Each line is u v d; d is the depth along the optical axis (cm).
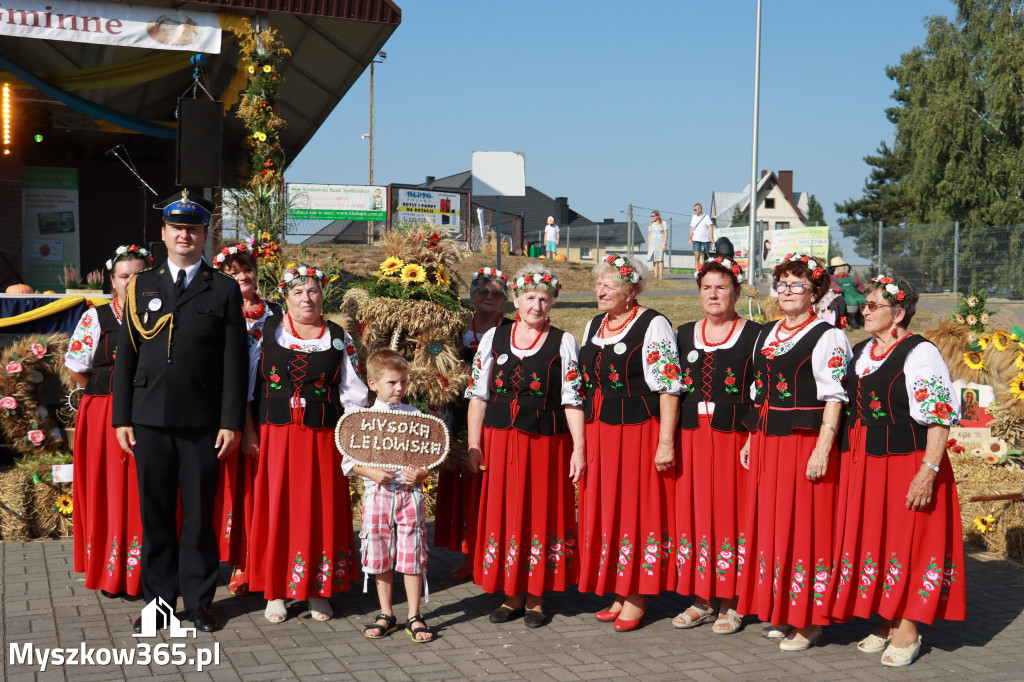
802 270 452
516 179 1080
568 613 511
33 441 701
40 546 622
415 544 466
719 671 421
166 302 461
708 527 471
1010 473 700
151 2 962
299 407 479
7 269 1437
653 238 2484
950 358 741
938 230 1966
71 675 403
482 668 421
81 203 1728
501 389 495
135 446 461
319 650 442
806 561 447
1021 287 1795
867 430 439
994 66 3400
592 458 489
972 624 495
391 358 478
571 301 1736
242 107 972
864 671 424
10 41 1130
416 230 639
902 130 3706
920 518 429
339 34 1120
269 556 477
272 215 939
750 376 472
